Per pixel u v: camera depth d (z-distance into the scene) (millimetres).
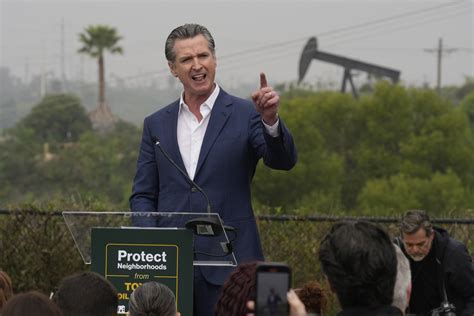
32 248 9109
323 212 9742
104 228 5211
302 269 9062
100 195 10039
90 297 4113
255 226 5840
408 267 3713
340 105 56375
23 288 9086
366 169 55750
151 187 5965
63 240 9102
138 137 72000
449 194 50750
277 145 5445
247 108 5844
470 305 6137
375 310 3365
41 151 72188
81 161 65500
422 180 51875
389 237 3438
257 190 52000
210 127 5801
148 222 5461
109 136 74188
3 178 66812
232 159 5762
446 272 6098
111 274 5203
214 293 5605
